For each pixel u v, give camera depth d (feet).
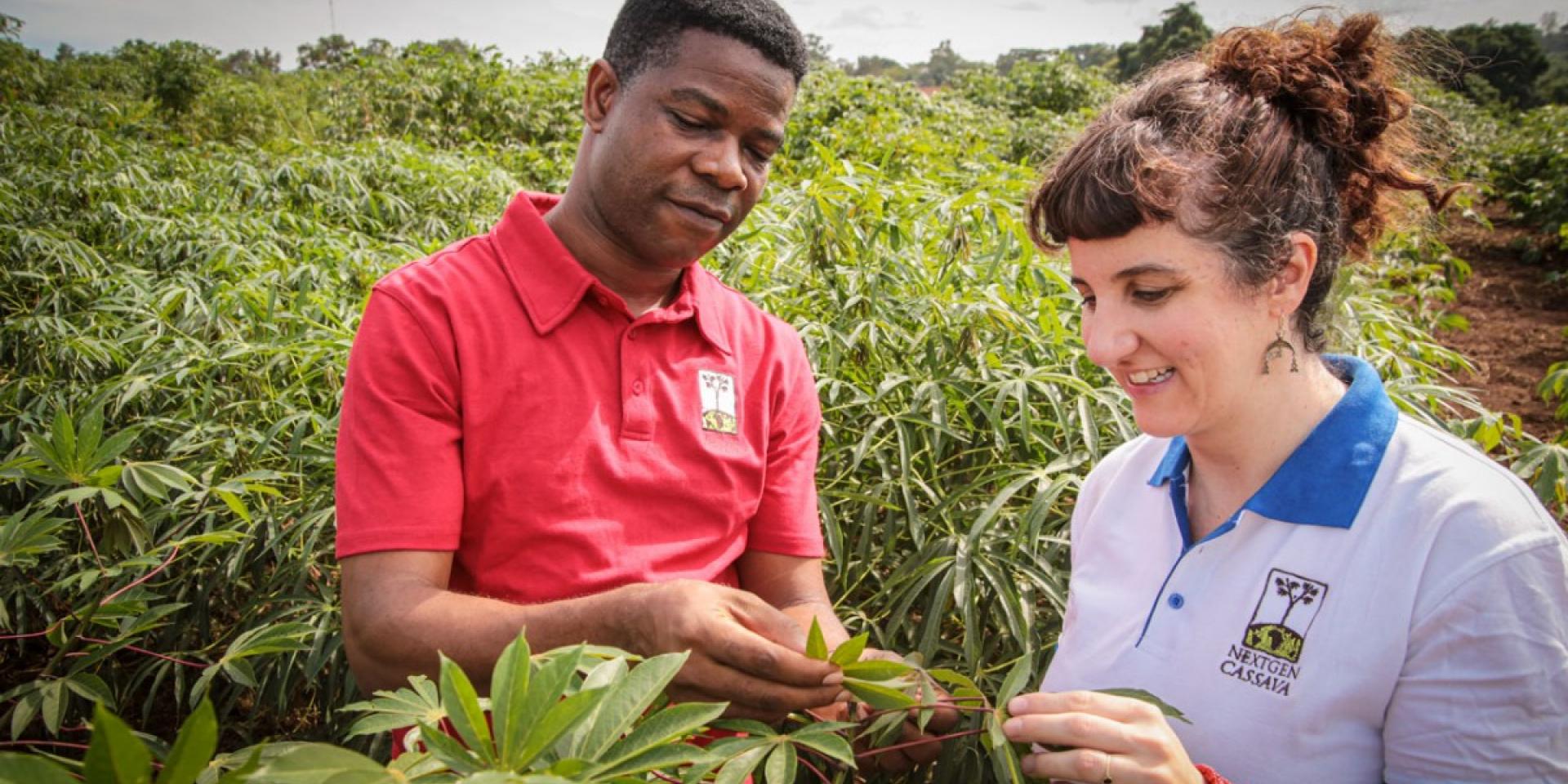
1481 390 19.79
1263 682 3.46
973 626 5.38
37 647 7.63
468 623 3.59
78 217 15.74
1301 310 3.48
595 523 4.14
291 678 6.99
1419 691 3.21
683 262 4.40
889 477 6.54
